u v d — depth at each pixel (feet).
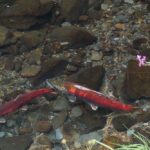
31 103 19.65
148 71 19.48
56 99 19.70
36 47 22.48
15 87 20.49
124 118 18.61
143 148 15.07
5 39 22.29
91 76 20.08
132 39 22.70
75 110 19.15
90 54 21.90
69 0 23.94
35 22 23.25
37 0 23.50
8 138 18.03
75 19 23.93
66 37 22.38
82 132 18.29
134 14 24.40
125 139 17.79
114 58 21.65
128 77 19.60
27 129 18.53
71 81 20.02
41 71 21.01
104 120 18.67
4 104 19.15
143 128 18.19
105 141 17.78
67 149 17.61
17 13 22.99
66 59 21.52
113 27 23.58
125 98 19.48
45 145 17.83
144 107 19.07
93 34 23.04
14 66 21.56
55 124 18.69
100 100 18.66
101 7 24.88
